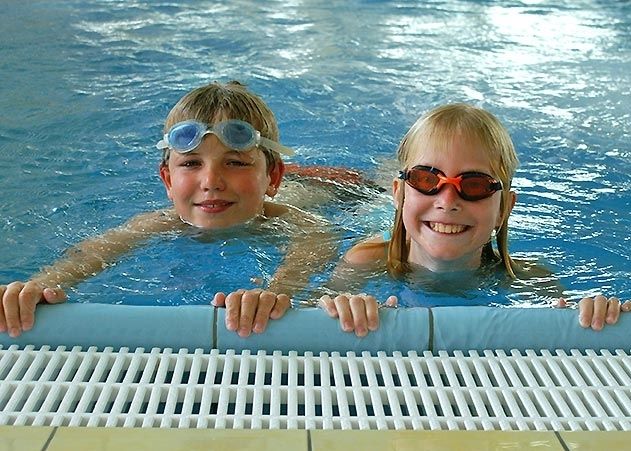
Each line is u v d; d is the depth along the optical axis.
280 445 1.18
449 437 1.21
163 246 2.43
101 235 2.50
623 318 1.59
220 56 4.69
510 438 1.22
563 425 1.30
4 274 2.25
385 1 6.40
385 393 1.38
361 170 3.12
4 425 1.24
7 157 3.11
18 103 3.73
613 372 1.46
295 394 1.37
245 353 1.50
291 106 3.84
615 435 1.23
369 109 3.83
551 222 2.66
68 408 1.32
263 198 2.60
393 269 2.29
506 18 5.89
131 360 1.46
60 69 4.32
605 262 2.39
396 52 4.88
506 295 2.17
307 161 3.19
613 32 5.50
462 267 2.25
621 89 4.17
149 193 2.82
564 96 4.05
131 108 3.72
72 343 1.52
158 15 5.71
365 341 1.54
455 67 4.56
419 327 1.55
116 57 4.58
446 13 6.02
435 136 2.13
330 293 2.17
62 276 2.23
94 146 3.25
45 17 5.55
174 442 1.18
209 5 6.09
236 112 2.47
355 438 1.20
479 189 2.10
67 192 2.82
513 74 4.44
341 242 2.51
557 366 1.47
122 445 1.17
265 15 5.82
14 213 2.64
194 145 2.39
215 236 2.50
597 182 3.00
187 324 1.54
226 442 1.19
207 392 1.37
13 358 1.46
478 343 1.54
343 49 4.92
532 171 3.09
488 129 2.16
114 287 2.19
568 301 2.13
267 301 1.58
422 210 2.15
